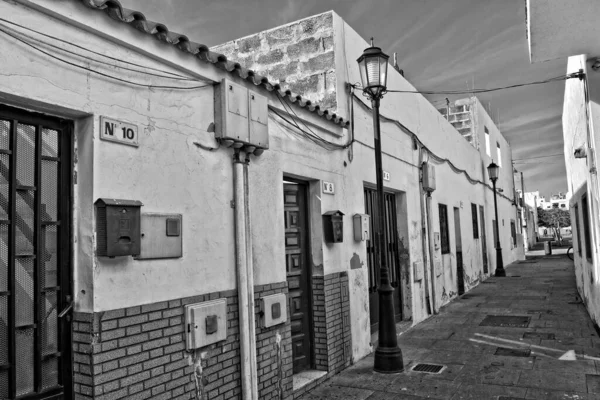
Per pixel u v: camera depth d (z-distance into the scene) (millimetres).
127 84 3654
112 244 3336
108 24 3473
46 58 3092
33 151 3266
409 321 9219
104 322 3330
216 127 4461
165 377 3762
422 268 9992
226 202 4551
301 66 7320
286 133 5609
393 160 8992
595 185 7094
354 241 7090
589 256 9102
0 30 2844
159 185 3863
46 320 3264
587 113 7094
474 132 18594
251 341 4594
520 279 16594
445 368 6234
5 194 3090
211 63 4406
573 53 6707
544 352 6844
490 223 20078
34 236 3236
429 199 10758
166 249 3848
